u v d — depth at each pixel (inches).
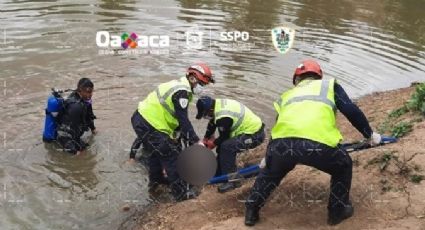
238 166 278.1
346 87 377.1
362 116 187.5
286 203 213.9
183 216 225.9
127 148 291.1
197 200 238.2
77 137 284.7
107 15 495.8
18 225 225.5
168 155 243.6
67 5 519.5
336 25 517.3
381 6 604.7
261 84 374.6
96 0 541.3
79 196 249.4
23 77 363.3
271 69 400.8
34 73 370.3
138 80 370.3
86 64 391.2
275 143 187.2
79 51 412.5
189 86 237.3
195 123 317.1
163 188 259.3
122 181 263.4
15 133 295.7
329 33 490.6
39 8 504.7
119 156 283.7
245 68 399.9
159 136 239.8
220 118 242.5
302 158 183.2
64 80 362.6
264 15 533.3
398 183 208.8
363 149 218.7
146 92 353.4
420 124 253.8
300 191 220.7
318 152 181.2
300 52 438.0
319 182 225.0
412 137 237.9
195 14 518.6
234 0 581.0
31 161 273.3
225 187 243.0
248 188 237.6
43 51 407.8
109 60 400.5
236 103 251.8
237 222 205.0
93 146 290.7
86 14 495.5
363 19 545.3
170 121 240.8
